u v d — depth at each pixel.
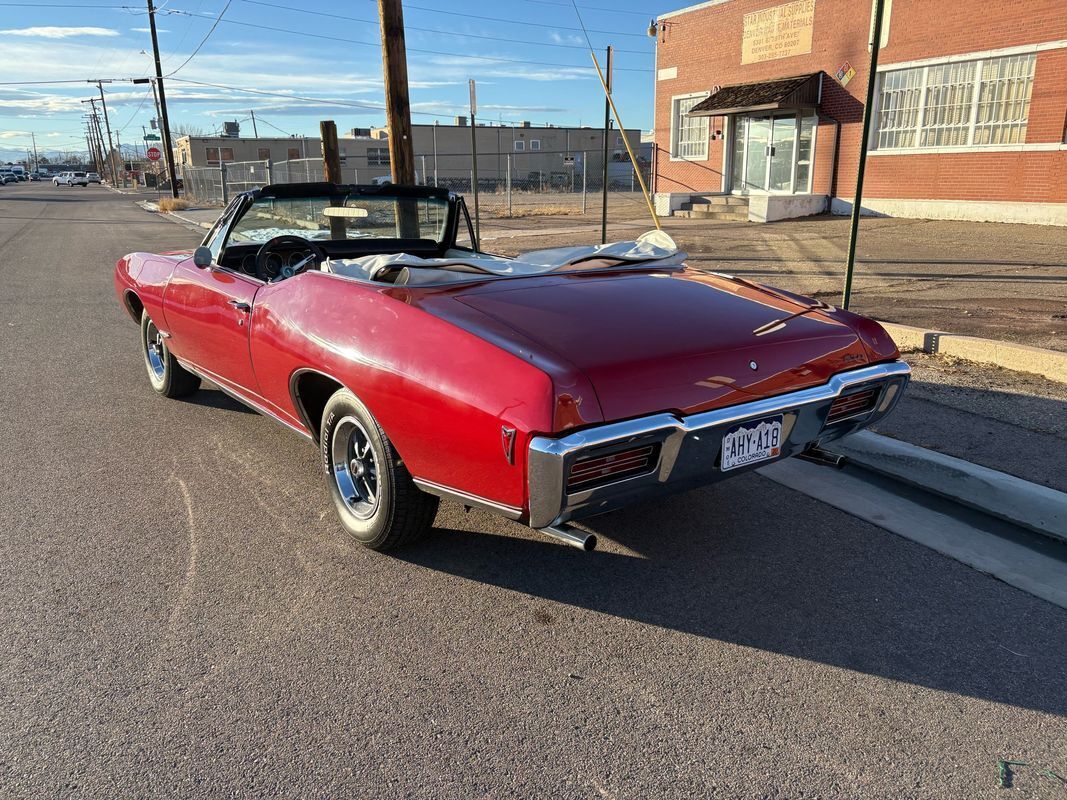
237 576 3.10
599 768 2.07
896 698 2.35
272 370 3.53
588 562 3.22
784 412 2.83
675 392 2.55
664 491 2.66
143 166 98.31
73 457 4.41
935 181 15.83
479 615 2.83
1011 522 3.47
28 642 2.65
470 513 3.72
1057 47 13.41
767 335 2.90
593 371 2.43
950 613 2.80
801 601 2.89
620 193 38.78
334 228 4.57
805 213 18.00
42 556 3.26
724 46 20.41
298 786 2.01
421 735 2.21
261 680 2.45
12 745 2.17
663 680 2.45
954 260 10.40
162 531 3.50
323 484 4.02
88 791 2.00
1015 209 14.44
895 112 16.48
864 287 8.55
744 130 20.25
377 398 2.83
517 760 2.11
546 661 2.55
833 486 3.95
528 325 2.71
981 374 5.27
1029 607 2.83
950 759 2.10
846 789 2.00
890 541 3.35
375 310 2.96
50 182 102.19
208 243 4.41
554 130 58.03
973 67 14.84
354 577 3.10
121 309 9.33
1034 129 13.98
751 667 2.51
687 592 2.98
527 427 2.34
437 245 4.98
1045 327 6.28
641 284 3.36
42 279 11.98
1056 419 4.36
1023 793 1.97
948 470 3.74
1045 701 2.33
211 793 1.99
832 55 17.48
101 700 2.36
